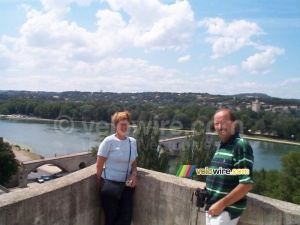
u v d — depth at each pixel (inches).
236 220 140.3
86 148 2918.3
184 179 187.5
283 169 1159.0
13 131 4215.1
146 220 194.5
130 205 191.2
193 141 1081.4
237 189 130.9
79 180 175.5
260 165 2287.2
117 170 184.9
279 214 147.8
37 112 6082.7
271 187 1200.8
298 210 146.6
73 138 3464.6
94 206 189.9
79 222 177.0
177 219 180.4
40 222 148.9
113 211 185.0
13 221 134.6
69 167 2324.1
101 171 186.4
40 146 3122.5
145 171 203.5
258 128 4062.5
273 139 3909.9
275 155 2792.8
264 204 152.8
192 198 168.4
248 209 156.5
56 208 158.7
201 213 170.1
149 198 192.7
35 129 4407.0
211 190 144.6
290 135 3914.9
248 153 133.6
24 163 1975.9
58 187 160.7
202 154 1050.7
